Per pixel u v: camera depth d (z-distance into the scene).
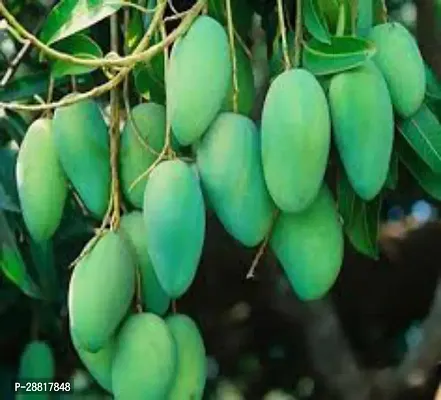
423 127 1.44
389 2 2.18
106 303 1.30
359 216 1.47
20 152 1.40
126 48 1.44
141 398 1.31
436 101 1.54
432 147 1.44
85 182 1.38
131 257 1.33
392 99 1.36
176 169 1.29
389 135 1.32
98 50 1.41
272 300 2.63
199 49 1.29
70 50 1.42
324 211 1.34
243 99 1.41
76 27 1.40
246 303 2.71
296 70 1.30
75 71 1.41
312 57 1.33
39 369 1.94
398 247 2.80
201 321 2.74
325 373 2.54
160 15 1.31
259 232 1.31
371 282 2.81
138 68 1.41
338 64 1.31
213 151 1.29
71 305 1.31
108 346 1.34
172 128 1.29
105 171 1.38
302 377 2.83
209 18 1.31
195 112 1.28
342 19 1.36
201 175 1.31
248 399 2.85
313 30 1.33
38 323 2.12
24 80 1.70
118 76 1.31
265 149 1.28
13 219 1.83
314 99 1.28
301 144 1.27
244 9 1.55
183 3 1.50
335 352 2.54
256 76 2.09
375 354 2.86
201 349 1.35
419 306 2.83
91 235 1.98
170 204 1.28
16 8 1.86
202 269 2.66
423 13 2.02
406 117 1.38
